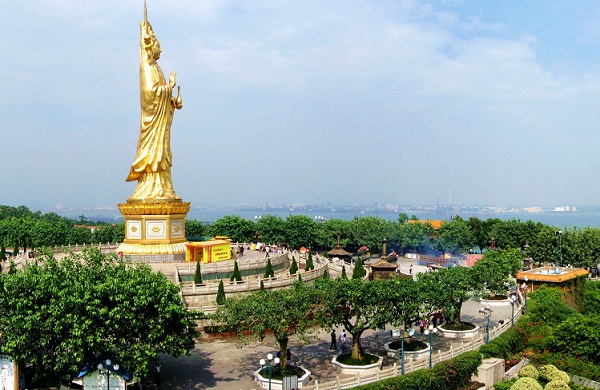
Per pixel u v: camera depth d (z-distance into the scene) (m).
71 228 140.38
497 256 86.56
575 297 90.06
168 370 48.62
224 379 46.19
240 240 147.25
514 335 60.72
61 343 38.84
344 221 159.62
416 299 49.94
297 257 102.19
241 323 49.56
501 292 67.75
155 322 41.03
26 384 43.78
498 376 53.19
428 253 165.38
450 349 52.78
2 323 39.75
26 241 126.12
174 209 83.31
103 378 39.91
